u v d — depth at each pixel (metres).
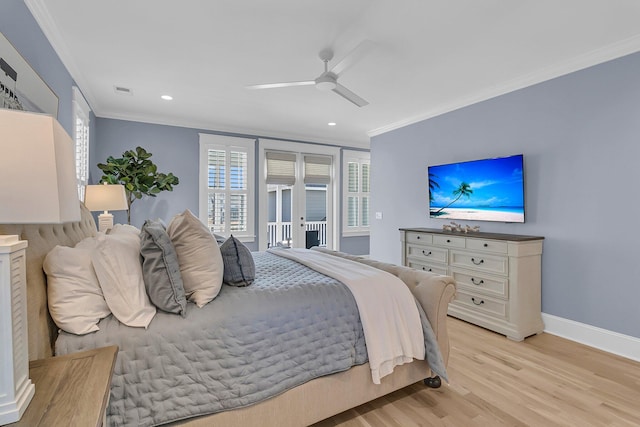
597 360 2.34
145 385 1.18
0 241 0.72
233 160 5.07
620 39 2.36
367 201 6.38
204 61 2.73
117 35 2.32
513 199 3.14
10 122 0.70
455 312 3.27
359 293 1.71
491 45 2.45
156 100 3.72
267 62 2.75
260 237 5.29
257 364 1.38
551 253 2.88
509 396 1.88
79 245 1.37
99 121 4.16
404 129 4.60
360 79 3.10
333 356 1.56
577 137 2.71
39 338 1.06
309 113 4.23
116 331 1.20
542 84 2.94
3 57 1.46
